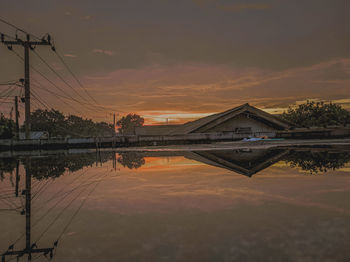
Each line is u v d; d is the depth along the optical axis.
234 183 4.36
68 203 3.33
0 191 4.36
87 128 80.69
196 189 3.95
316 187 3.82
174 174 5.77
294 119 44.81
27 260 1.69
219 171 6.05
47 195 3.93
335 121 39.59
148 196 3.56
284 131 34.66
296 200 3.06
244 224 2.26
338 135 31.45
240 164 7.52
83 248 1.85
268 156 9.81
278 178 4.73
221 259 1.60
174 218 2.50
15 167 8.65
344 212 2.53
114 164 8.71
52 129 60.72
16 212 3.00
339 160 7.49
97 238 2.05
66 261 1.64
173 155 12.34
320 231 2.03
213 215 2.56
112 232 2.17
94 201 3.38
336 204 2.84
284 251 1.70
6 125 37.81
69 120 72.81
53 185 4.84
